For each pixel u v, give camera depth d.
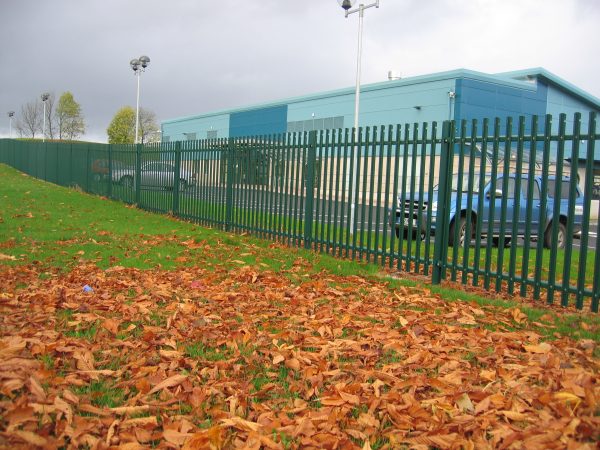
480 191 6.84
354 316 5.37
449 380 3.69
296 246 9.93
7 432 2.68
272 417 3.17
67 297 5.46
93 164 20.23
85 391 3.42
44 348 3.93
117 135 62.88
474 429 2.99
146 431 2.94
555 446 2.70
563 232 12.21
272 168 10.62
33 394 3.11
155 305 5.46
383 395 3.43
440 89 27.03
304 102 36.06
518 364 4.05
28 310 5.02
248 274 7.12
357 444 2.95
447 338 4.68
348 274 7.66
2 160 37.69
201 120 48.03
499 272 6.63
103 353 4.05
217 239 10.33
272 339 4.57
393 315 5.45
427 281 7.53
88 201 17.16
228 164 12.05
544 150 6.09
